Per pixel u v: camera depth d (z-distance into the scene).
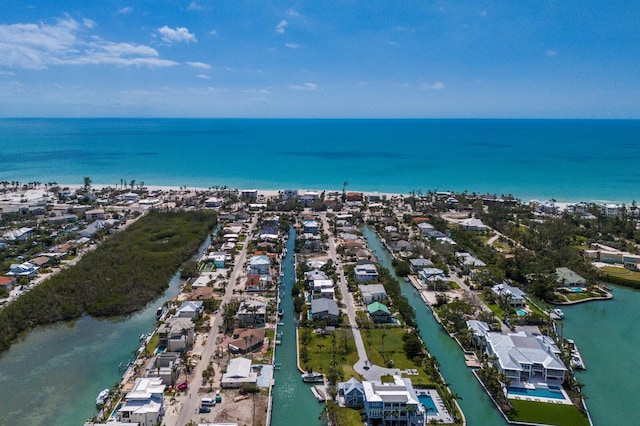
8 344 103.19
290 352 100.94
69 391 87.19
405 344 100.75
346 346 102.00
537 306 126.44
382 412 77.25
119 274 136.12
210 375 90.44
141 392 80.62
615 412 83.44
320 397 84.38
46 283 128.88
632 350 105.56
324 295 125.56
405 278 148.62
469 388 90.06
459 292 134.75
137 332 110.69
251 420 77.88
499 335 100.69
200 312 115.81
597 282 144.62
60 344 104.88
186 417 78.50
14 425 77.56
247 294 130.00
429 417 79.81
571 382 88.75
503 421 80.75
